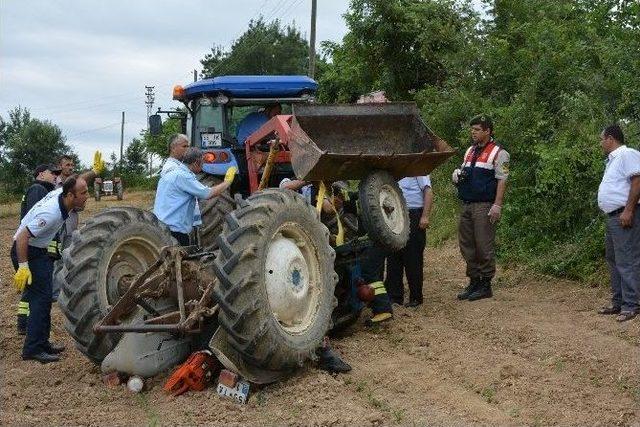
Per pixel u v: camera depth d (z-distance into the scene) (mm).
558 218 9266
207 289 5188
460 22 15008
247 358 5070
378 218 6395
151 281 5367
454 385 5348
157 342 5477
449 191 12734
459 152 12680
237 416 4785
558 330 6582
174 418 4789
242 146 9289
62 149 46812
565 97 9711
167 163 6707
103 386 5555
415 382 5410
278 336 5074
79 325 5480
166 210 6555
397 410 4812
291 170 8453
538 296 8062
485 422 4602
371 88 16375
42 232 6293
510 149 10445
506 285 8727
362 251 6801
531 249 9477
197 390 5266
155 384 5465
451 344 6367
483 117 7887
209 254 5523
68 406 5152
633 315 6676
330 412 4754
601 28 10750
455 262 10438
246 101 9219
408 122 7270
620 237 6727
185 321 5035
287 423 4602
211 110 9312
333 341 6562
